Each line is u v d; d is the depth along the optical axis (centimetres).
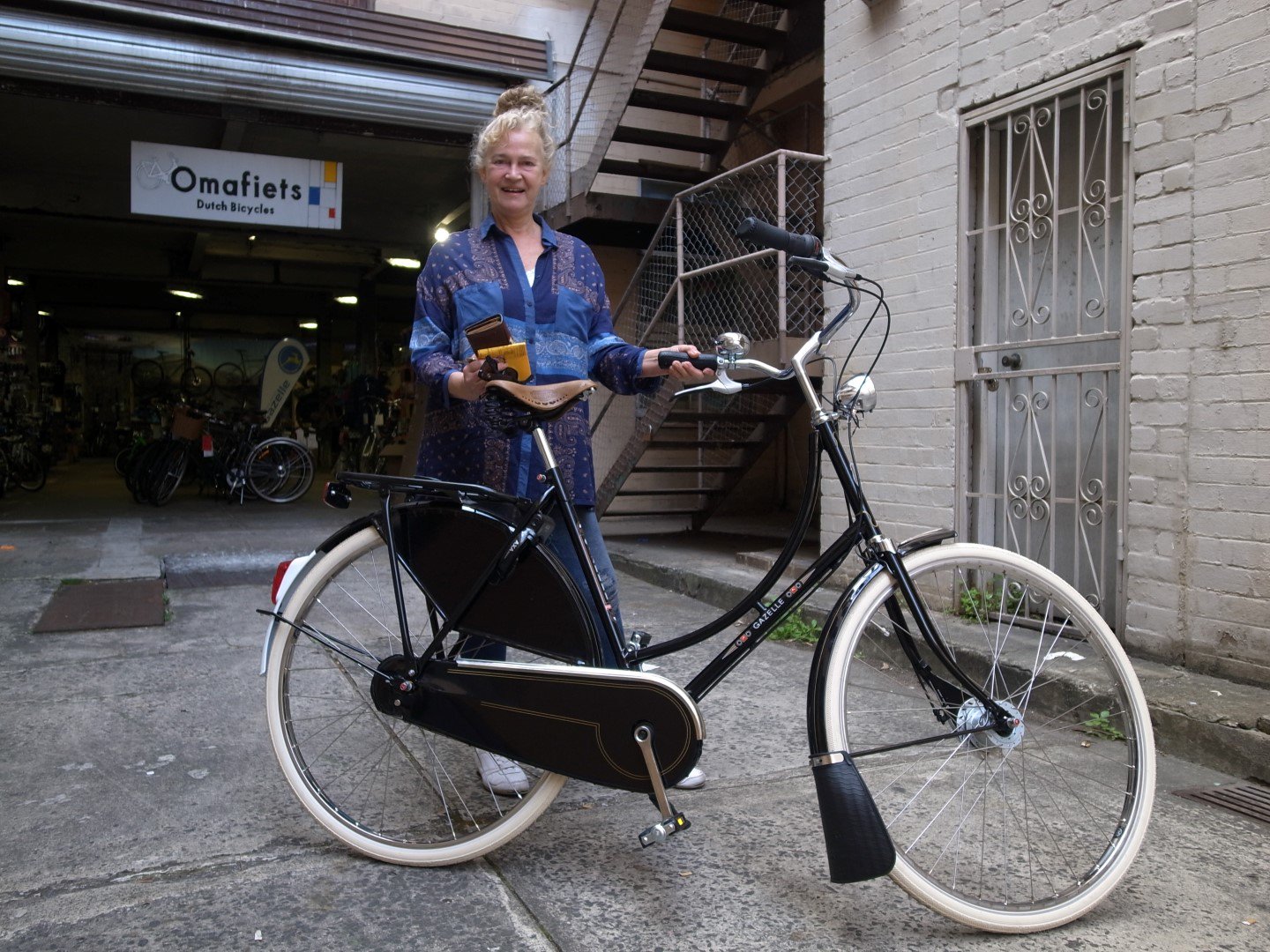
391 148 840
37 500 1008
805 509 208
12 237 1341
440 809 238
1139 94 338
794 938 182
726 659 203
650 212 677
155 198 743
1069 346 378
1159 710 288
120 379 2066
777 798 252
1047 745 265
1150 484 335
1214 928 187
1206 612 319
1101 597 368
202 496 1088
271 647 219
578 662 203
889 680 300
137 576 557
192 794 248
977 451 417
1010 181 401
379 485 215
